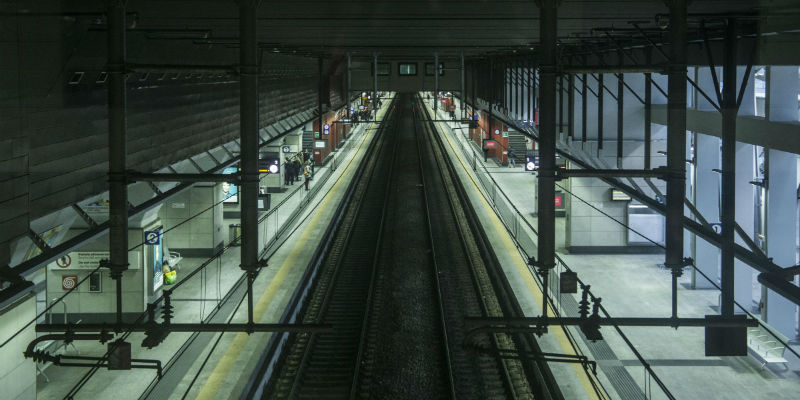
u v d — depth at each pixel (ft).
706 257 73.00
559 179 28.86
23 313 35.70
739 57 48.70
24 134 36.24
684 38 28.22
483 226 100.42
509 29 64.59
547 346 56.29
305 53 108.37
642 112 85.51
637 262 85.10
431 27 62.23
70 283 64.23
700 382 50.78
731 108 42.19
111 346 32.65
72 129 42.19
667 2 28.35
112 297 64.69
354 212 120.98
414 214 118.21
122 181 28.09
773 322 57.52
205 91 73.77
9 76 34.96
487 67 163.84
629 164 86.17
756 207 66.64
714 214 71.51
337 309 70.44
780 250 57.21
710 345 31.58
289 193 131.95
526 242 91.25
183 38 59.93
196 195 87.66
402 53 112.47
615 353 55.98
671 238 29.32
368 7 48.91
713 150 71.05
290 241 91.61
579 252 89.66
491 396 48.91
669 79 28.55
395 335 61.62
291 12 50.60
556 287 71.51
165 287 74.74
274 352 56.39
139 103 54.90
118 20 27.58
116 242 28.53
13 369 34.55
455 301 71.77
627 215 89.04
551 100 28.19
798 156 56.49
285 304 65.77
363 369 54.13
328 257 91.50
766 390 49.60
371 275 79.10
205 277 78.54
